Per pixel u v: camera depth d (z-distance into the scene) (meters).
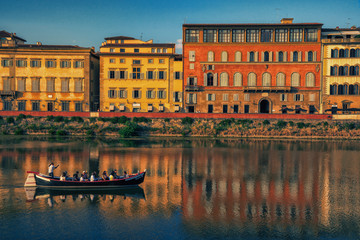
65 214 31.94
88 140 75.62
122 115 87.38
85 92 93.81
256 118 86.19
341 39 90.62
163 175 46.50
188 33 94.25
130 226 29.47
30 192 38.28
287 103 93.00
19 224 29.47
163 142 74.81
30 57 93.44
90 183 39.28
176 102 94.56
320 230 29.34
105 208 33.62
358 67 90.75
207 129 84.56
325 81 91.88
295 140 79.88
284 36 92.88
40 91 93.81
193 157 58.53
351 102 91.19
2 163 51.25
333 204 35.72
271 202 36.12
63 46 98.69
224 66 93.62
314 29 92.25
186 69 93.94
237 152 63.81
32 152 59.97
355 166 53.22
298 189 40.88
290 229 29.45
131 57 94.00
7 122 83.81
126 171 44.06
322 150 67.00
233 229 29.23
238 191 39.75
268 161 56.16
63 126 83.94
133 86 94.50
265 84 93.19
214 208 34.09
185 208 33.97
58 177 40.44
